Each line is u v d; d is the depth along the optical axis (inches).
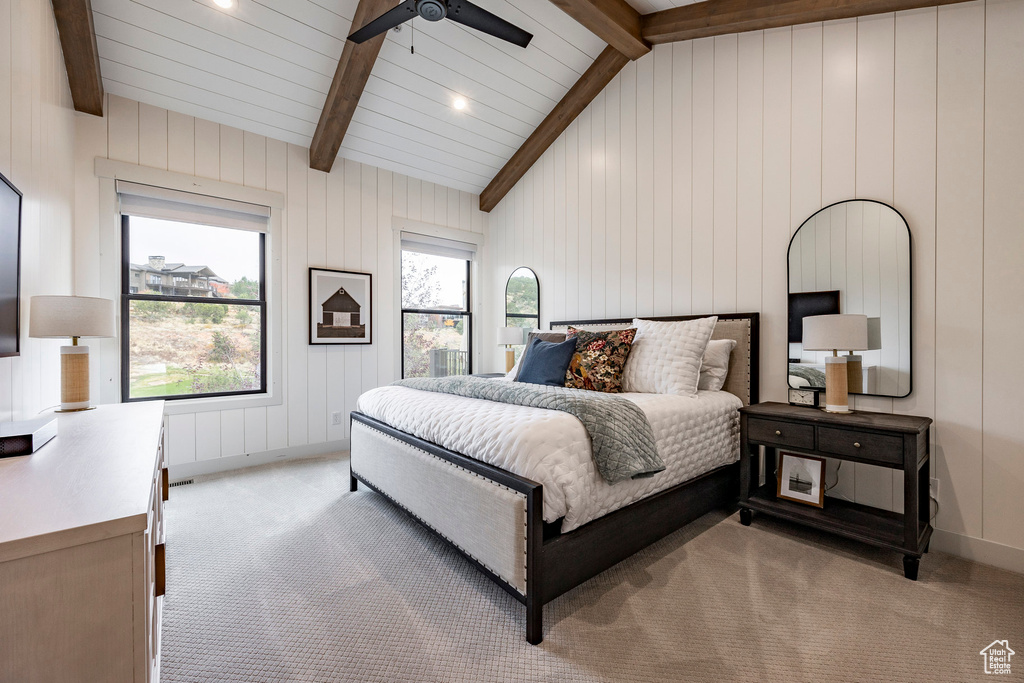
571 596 68.2
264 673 52.8
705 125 119.5
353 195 155.5
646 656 55.5
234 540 87.3
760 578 73.3
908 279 87.6
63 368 76.0
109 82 111.7
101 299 76.4
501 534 62.1
